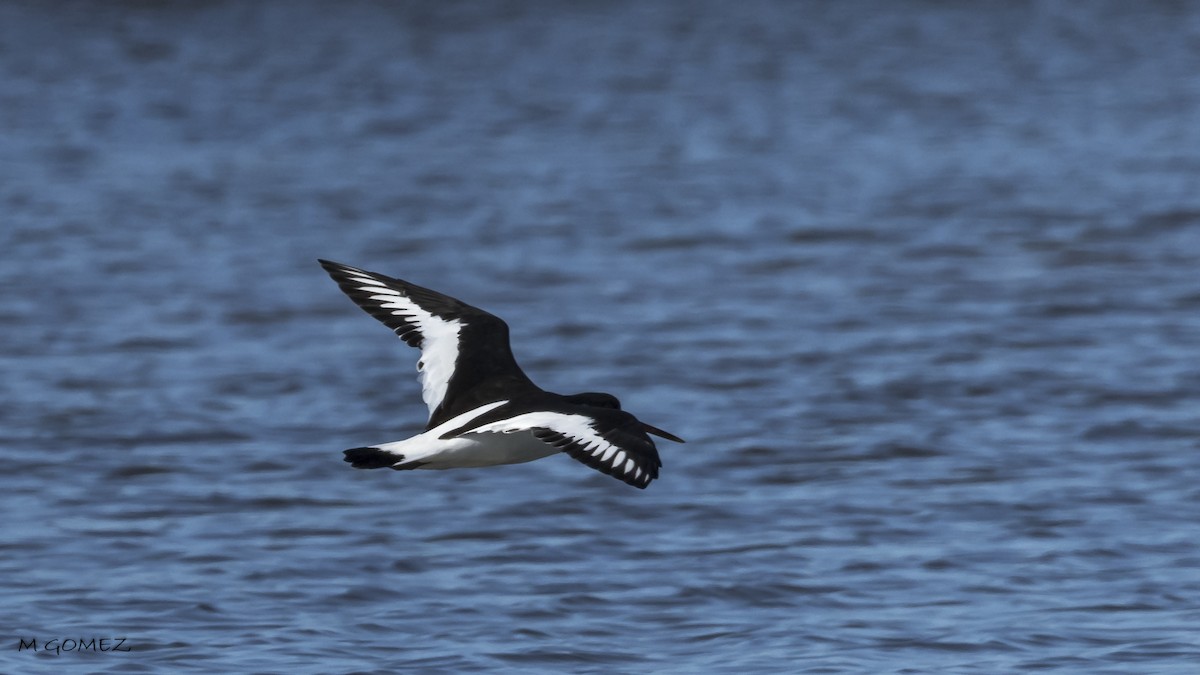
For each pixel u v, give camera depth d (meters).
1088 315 25.52
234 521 16.20
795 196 36.53
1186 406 20.34
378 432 20.09
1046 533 15.37
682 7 65.75
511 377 8.91
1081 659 11.90
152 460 18.59
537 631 12.74
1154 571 14.09
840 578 14.07
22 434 19.62
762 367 22.88
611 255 31.08
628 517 16.25
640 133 45.25
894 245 31.28
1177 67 54.41
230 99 50.19
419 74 54.00
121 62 55.03
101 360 23.61
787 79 53.53
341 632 12.71
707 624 12.88
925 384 21.72
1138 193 35.47
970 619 12.86
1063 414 20.14
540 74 54.25
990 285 27.80
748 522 16.03
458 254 31.38
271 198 37.06
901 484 17.31
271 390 22.12
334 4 64.44
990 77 53.25
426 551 15.09
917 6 66.38
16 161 41.47
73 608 13.35
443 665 11.88
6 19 60.50
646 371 22.80
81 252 31.36
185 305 27.25
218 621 12.99
